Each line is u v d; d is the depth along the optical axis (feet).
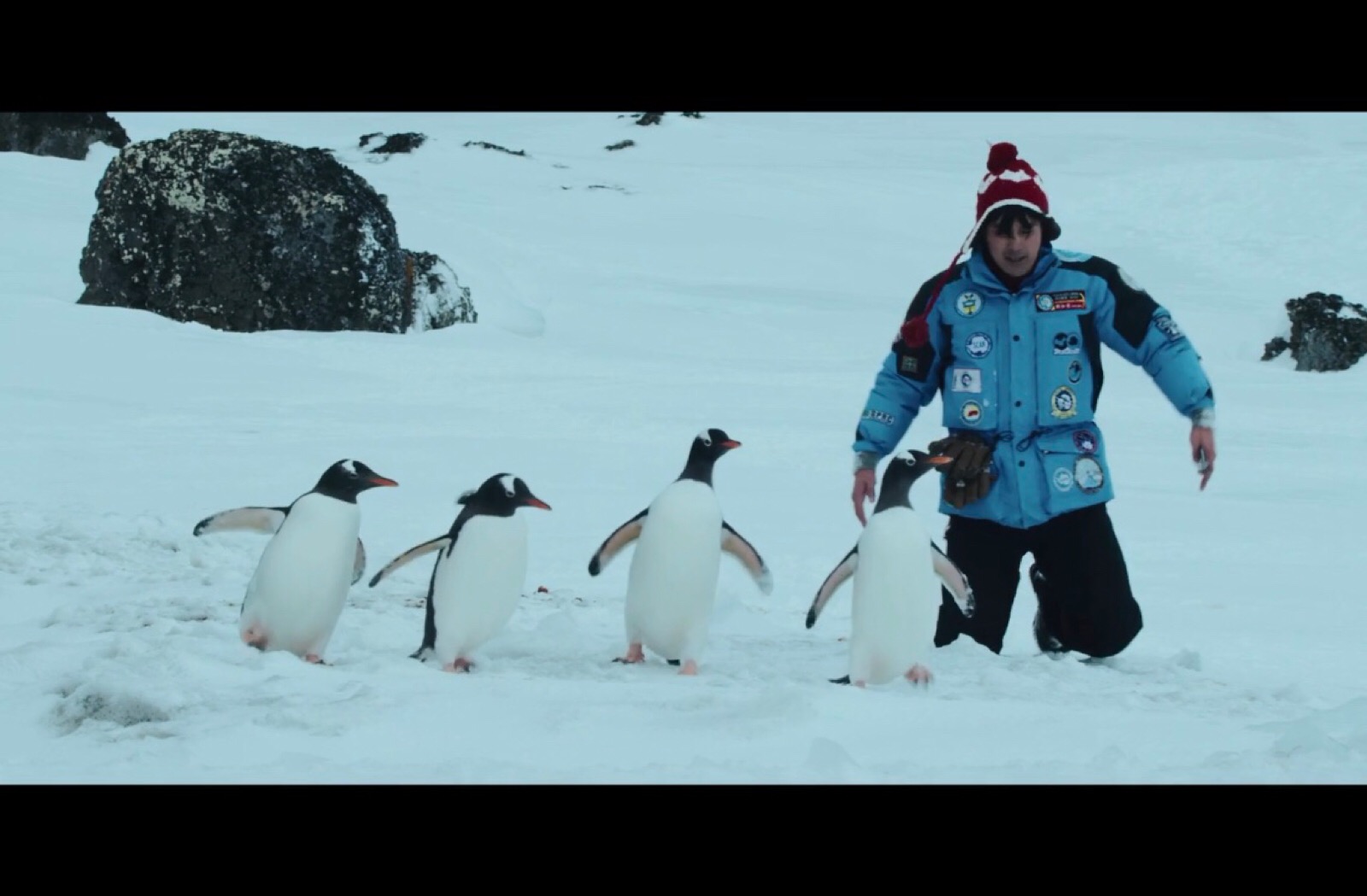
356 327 108.99
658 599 26.27
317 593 25.39
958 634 31.81
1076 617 31.35
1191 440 30.81
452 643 25.44
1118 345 31.30
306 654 26.03
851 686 23.36
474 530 25.18
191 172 105.91
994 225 30.37
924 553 25.04
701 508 26.07
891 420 32.01
